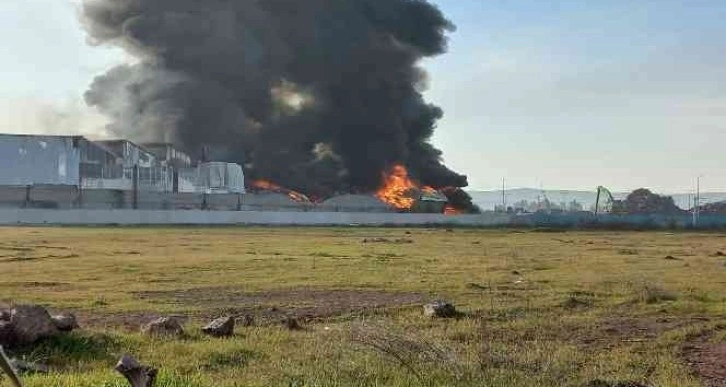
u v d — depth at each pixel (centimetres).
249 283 2734
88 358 1287
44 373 1152
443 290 2555
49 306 2056
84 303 2131
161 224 8469
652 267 3591
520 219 10194
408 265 3531
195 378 1110
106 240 5416
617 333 1744
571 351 1448
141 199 9381
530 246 5391
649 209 13100
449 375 1147
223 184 10938
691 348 1584
